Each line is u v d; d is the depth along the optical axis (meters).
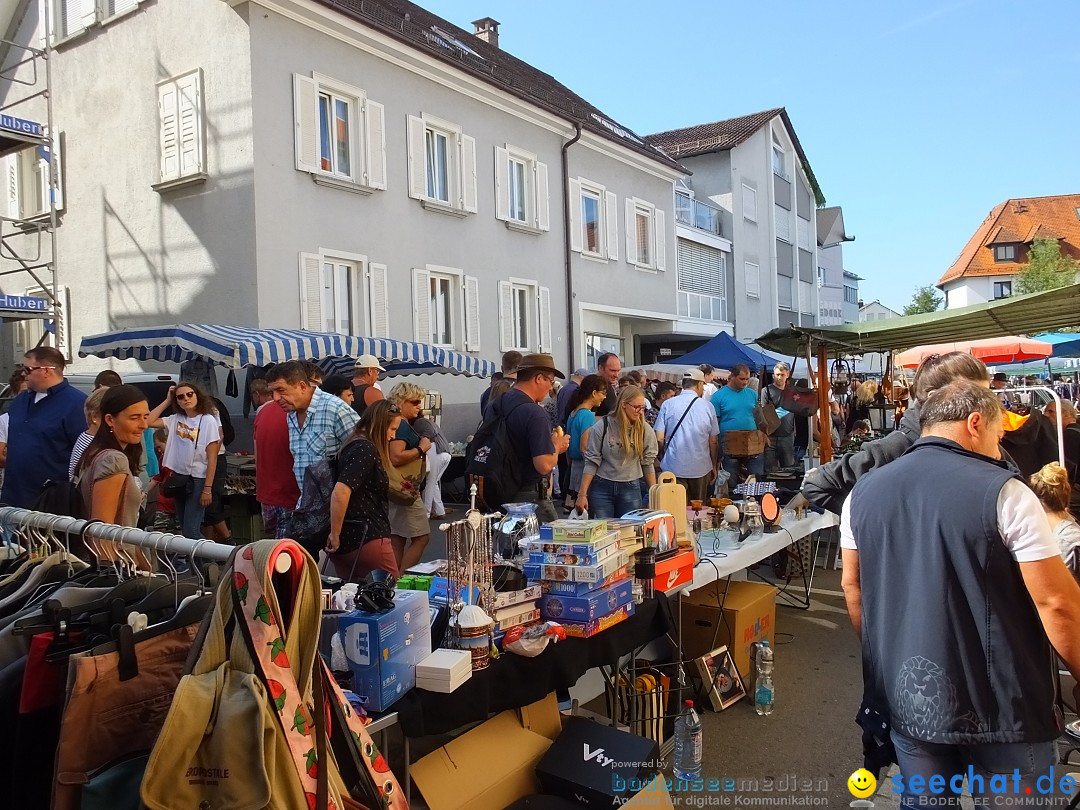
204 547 1.96
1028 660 2.02
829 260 41.84
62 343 11.91
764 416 8.06
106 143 11.81
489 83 13.45
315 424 4.40
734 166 23.73
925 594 2.10
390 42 11.62
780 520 5.46
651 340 21.88
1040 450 5.10
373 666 2.29
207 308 10.55
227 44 10.22
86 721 1.61
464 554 2.83
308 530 4.01
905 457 2.29
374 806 1.86
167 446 6.68
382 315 11.65
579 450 6.23
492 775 2.72
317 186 10.79
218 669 1.59
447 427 13.07
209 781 1.52
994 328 7.15
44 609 1.71
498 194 14.09
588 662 3.03
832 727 4.04
